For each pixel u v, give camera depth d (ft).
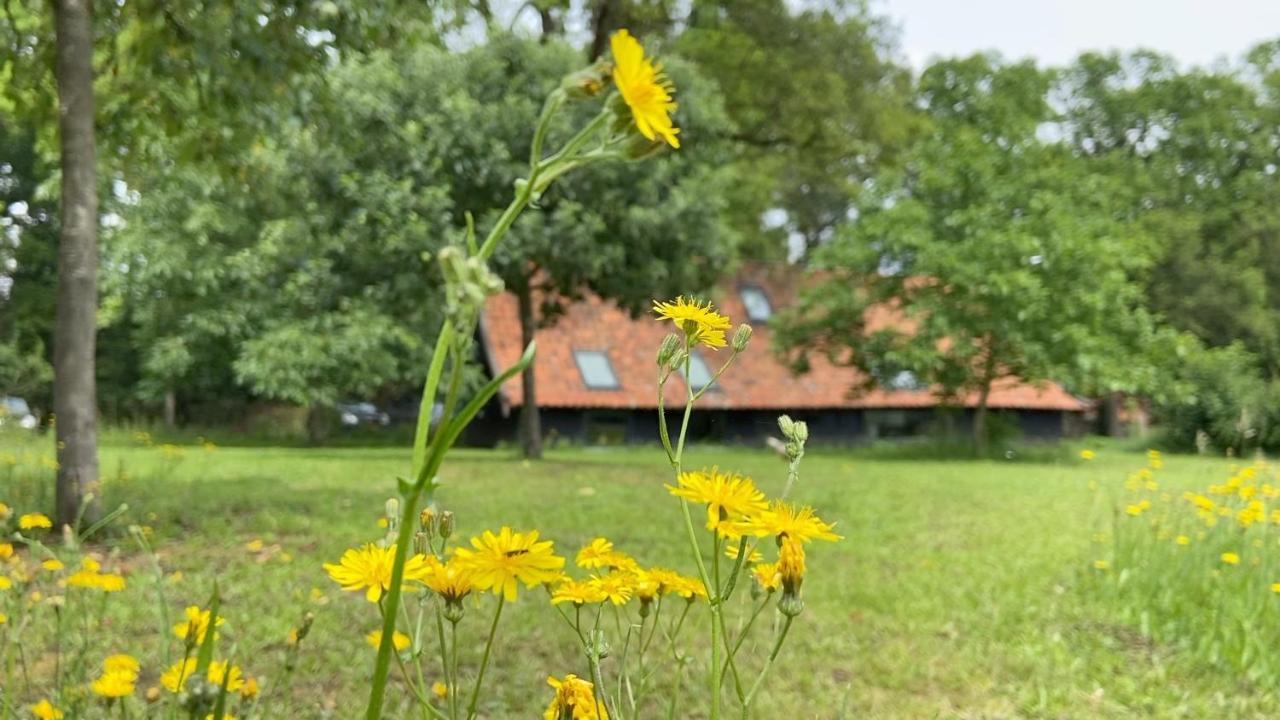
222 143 25.64
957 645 14.34
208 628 3.18
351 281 46.03
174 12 21.54
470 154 43.88
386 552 3.60
